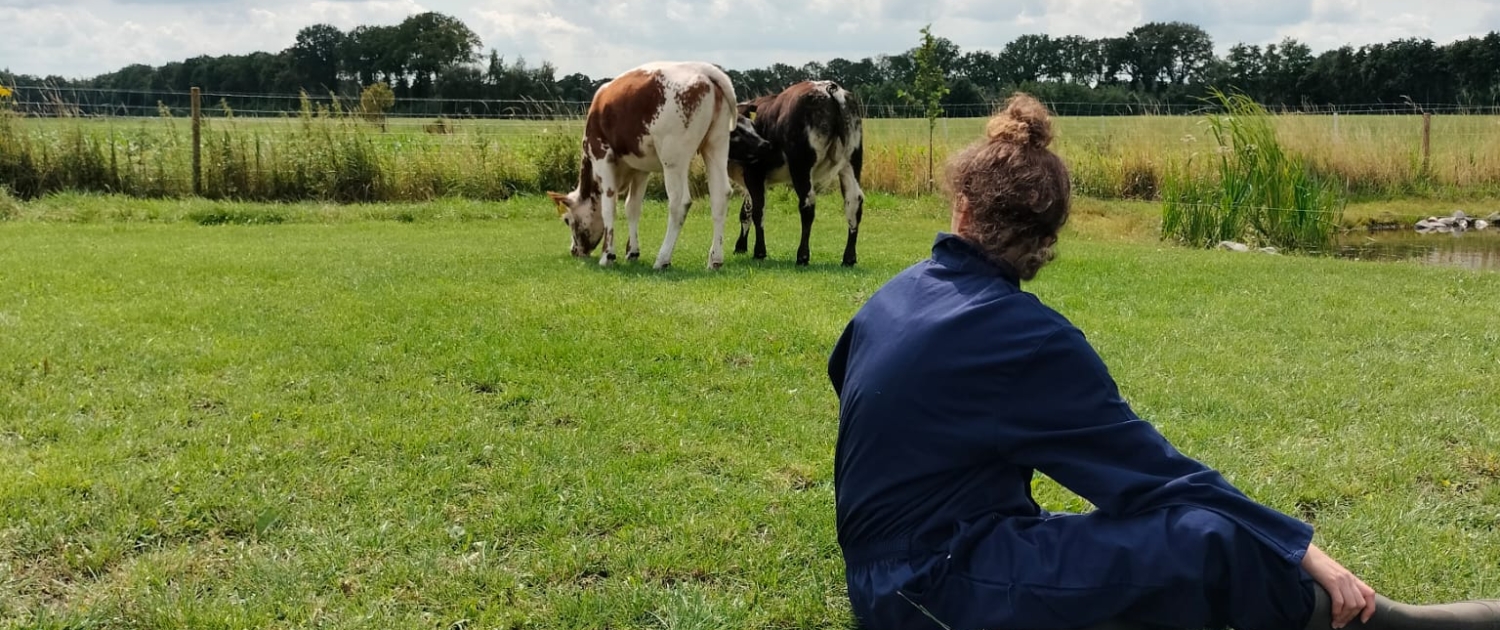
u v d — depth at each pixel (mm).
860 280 8555
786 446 4410
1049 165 2318
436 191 17312
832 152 9539
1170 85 61250
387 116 21734
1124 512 2193
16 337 5770
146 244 10609
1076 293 8039
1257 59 55812
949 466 2270
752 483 3984
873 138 22438
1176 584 2125
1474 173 19469
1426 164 19469
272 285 7777
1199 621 2162
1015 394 2221
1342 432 4648
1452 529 3643
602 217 9852
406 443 4293
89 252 9594
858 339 2469
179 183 15984
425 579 3184
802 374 5520
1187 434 4578
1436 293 8336
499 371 5383
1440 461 4297
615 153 9219
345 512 3646
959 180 2377
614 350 5863
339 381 5195
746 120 9727
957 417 2242
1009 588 2215
